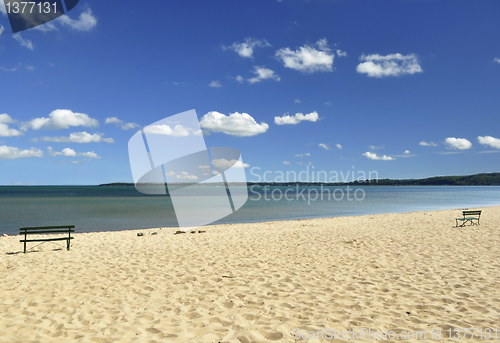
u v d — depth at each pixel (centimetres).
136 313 456
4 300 507
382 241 1036
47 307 479
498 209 2431
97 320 429
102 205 3738
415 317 426
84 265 748
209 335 377
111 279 632
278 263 757
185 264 754
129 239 1168
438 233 1193
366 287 562
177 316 443
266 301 500
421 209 3241
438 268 680
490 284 561
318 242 1045
